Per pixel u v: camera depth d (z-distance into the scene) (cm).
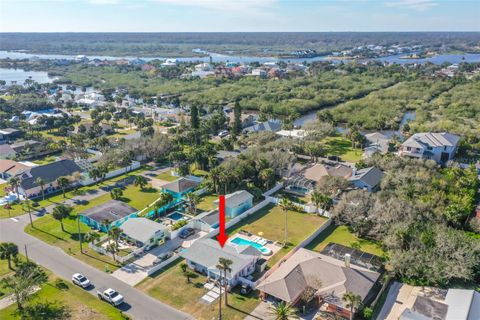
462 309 5969
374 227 8675
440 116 19738
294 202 10769
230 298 6862
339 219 9394
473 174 11369
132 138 16100
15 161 14038
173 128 17962
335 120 19950
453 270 6919
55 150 15562
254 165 12206
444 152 13538
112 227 8488
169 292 7050
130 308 6606
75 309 6562
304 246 8506
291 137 15800
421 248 7456
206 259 7588
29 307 6550
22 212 10281
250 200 10500
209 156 13388
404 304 6606
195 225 9431
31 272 7012
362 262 7556
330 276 6900
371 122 19250
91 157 14675
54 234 9112
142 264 7925
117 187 12050
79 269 7744
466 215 8994
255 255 7744
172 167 13838
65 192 11662
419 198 9706
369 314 6159
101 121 19988
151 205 10700
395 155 13562
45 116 19062
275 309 6319
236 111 18438
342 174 11700
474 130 16800
